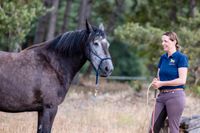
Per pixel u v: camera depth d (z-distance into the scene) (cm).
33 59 845
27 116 1258
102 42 844
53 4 2072
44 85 836
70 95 1683
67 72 864
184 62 809
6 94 823
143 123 1148
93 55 845
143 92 1861
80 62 874
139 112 1338
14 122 1142
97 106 1443
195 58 1867
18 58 842
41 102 841
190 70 1878
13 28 1436
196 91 1806
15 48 1488
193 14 2345
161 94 830
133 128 1136
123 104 1522
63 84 859
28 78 830
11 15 1452
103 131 1099
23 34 1455
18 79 826
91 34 850
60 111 1355
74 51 864
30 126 1090
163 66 828
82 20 2269
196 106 1515
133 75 4125
